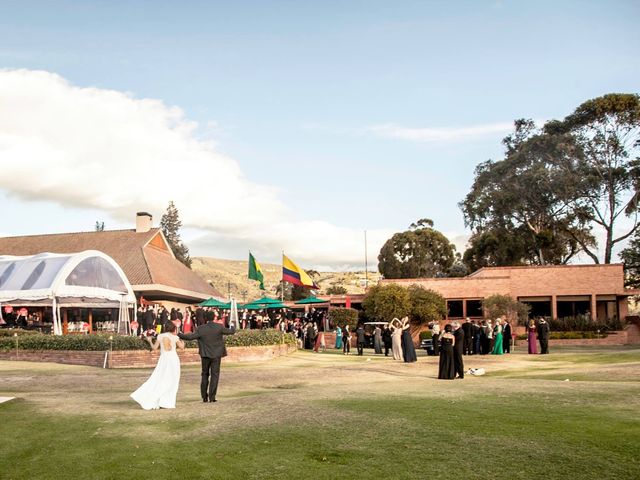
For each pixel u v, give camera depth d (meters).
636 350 31.80
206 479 7.20
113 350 23.83
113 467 7.71
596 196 59.81
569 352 32.31
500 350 30.59
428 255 85.94
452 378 18.00
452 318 48.69
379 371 21.77
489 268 48.62
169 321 12.71
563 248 65.25
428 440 8.77
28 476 7.41
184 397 14.57
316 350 36.09
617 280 46.72
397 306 43.56
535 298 47.62
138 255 47.69
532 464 7.46
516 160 62.62
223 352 13.55
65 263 30.70
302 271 41.09
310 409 11.62
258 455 8.17
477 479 6.98
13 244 53.34
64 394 15.13
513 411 10.94
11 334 27.45
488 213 65.00
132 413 11.56
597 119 59.28
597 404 11.64
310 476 7.21
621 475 6.98
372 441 8.80
